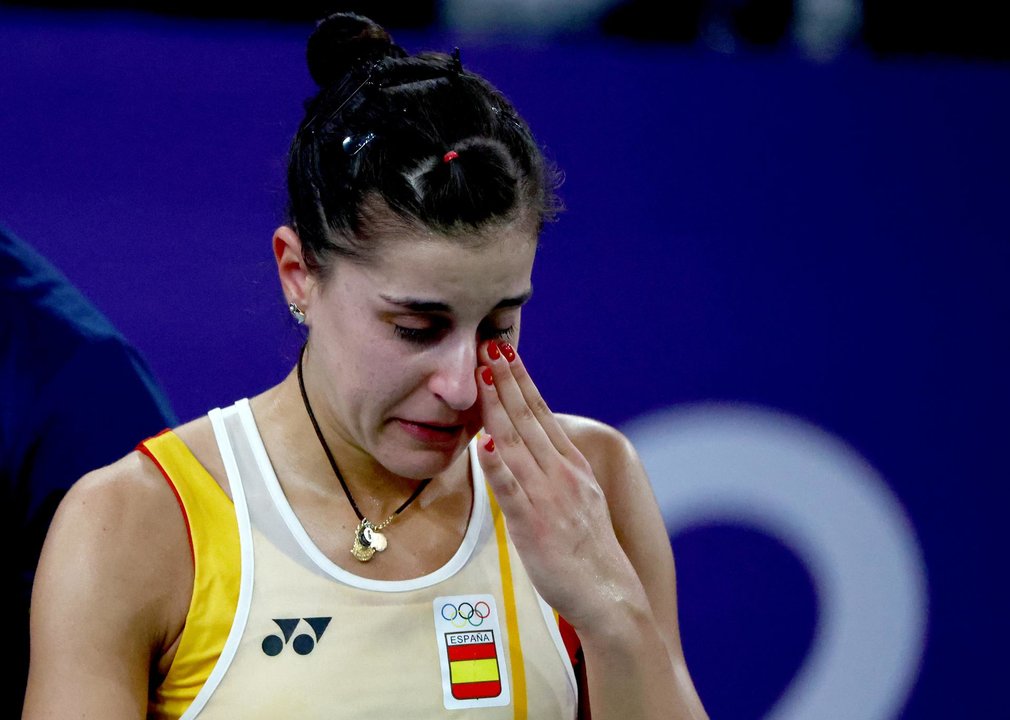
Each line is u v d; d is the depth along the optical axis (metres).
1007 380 9.80
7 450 7.09
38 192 7.44
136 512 4.59
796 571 9.42
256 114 7.95
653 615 4.98
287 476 4.83
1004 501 9.85
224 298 7.91
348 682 4.53
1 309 7.17
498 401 4.70
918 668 9.73
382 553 4.78
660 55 8.87
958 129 9.52
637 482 5.41
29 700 4.40
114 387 7.48
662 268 8.97
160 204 7.74
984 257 9.69
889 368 9.54
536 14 10.24
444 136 4.34
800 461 9.39
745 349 9.20
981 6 10.55
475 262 4.26
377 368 4.42
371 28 4.94
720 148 9.03
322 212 4.48
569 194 8.70
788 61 9.13
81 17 8.70
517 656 4.78
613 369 8.90
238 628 4.54
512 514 4.64
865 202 9.38
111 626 4.43
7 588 6.96
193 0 9.09
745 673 9.35
